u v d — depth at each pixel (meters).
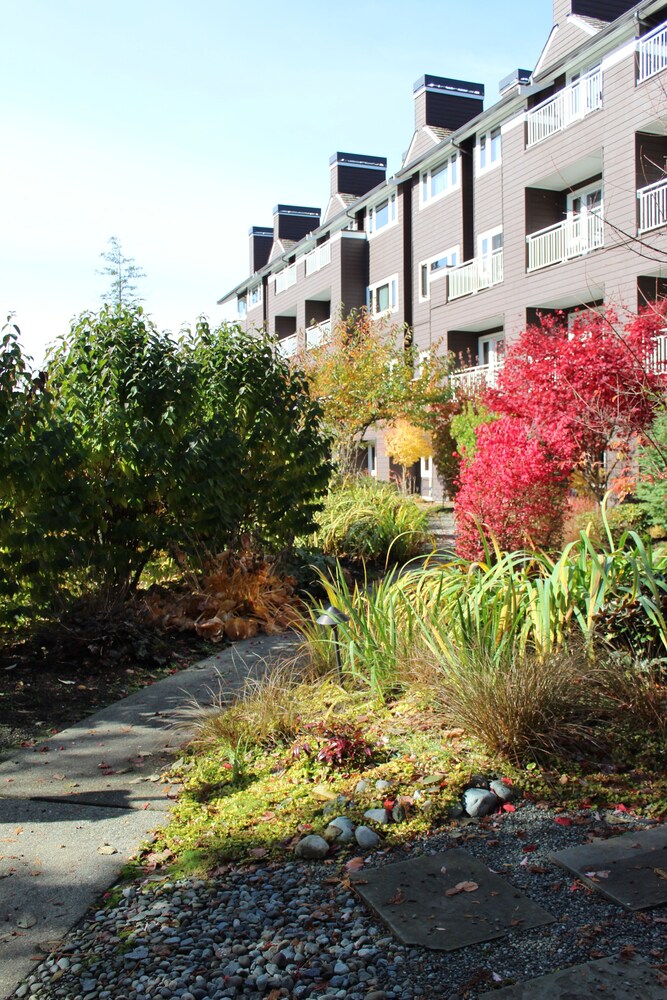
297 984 2.70
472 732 4.54
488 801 3.91
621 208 17.98
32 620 7.26
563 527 10.18
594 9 23.64
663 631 5.24
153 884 3.42
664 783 4.04
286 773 4.52
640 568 5.82
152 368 8.17
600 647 5.42
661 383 9.98
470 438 20.08
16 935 3.07
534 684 4.49
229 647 7.84
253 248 50.06
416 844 3.64
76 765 4.94
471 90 31.48
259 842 3.74
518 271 22.11
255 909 3.18
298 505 10.18
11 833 3.98
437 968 2.72
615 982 2.57
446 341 26.09
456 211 27.38
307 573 10.20
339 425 21.61
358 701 5.48
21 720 5.80
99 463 7.97
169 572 9.64
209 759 4.90
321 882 3.37
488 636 5.26
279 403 9.98
